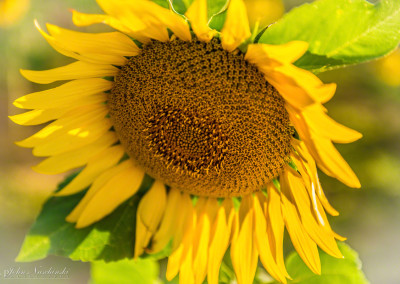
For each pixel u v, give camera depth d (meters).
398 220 1.08
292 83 0.33
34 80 0.37
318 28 0.33
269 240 0.41
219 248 0.43
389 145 1.16
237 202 0.44
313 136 0.34
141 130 0.40
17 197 1.25
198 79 0.37
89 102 0.40
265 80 0.37
